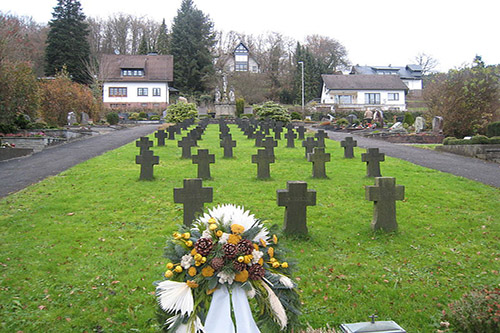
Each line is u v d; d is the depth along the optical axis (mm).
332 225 9531
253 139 25156
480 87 28656
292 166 16172
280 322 3953
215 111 52906
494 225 9523
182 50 69375
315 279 6812
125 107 61531
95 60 67000
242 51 85875
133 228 9109
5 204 10703
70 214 9984
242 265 3805
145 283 6543
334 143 23703
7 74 24922
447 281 6820
